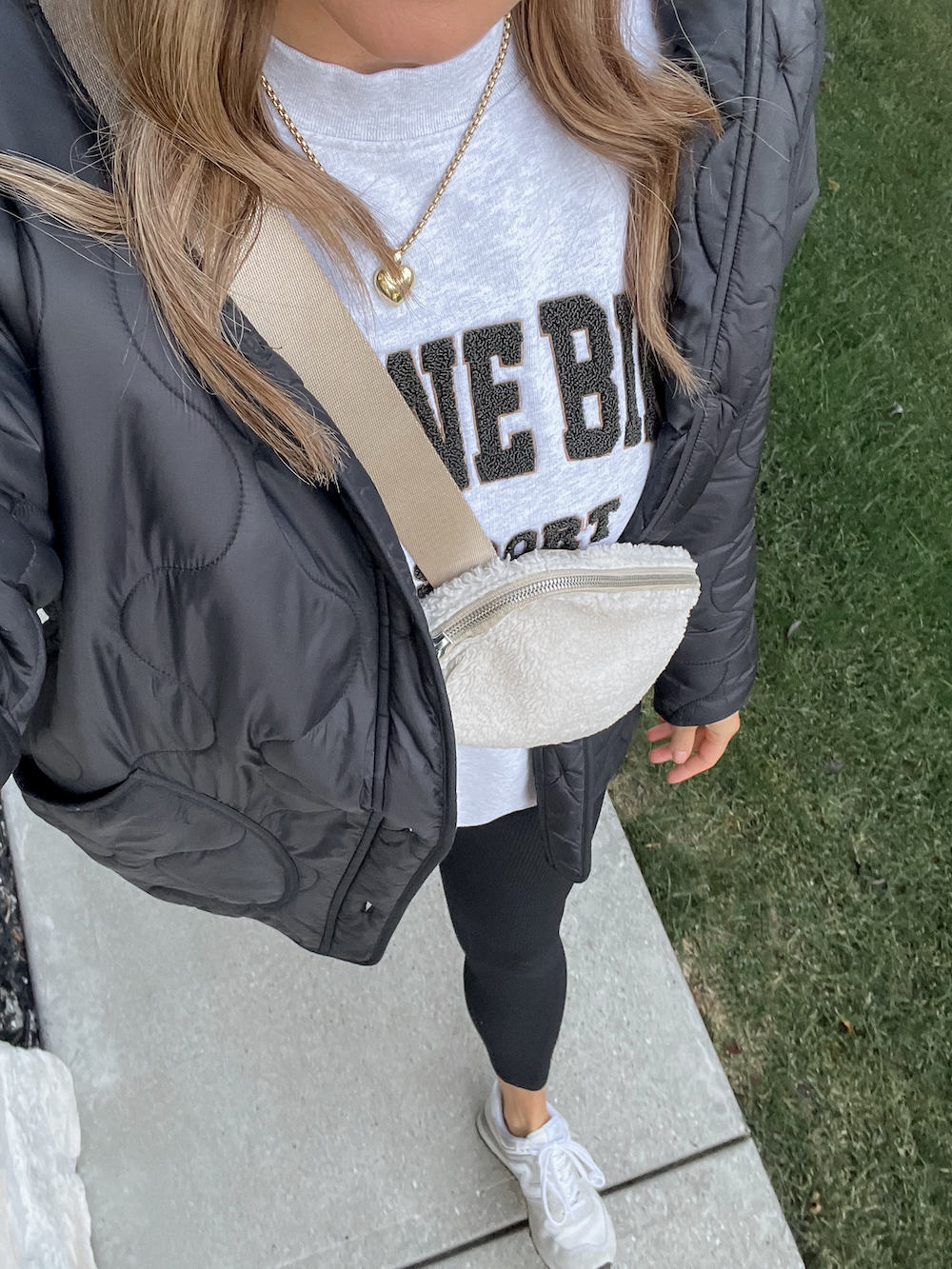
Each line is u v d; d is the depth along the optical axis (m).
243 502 0.72
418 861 1.01
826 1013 2.00
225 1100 1.74
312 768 0.88
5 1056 1.49
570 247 0.83
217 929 1.84
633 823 2.12
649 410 0.97
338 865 1.03
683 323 0.93
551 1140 1.66
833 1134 1.90
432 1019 1.82
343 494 0.74
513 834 1.22
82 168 0.63
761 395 1.04
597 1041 1.86
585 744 1.12
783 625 2.37
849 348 2.70
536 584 0.90
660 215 0.86
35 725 0.83
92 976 1.79
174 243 0.63
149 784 0.89
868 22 3.20
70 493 0.67
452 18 0.57
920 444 2.61
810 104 0.91
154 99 0.62
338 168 0.73
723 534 1.18
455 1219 1.69
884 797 2.21
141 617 0.75
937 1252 1.82
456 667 0.94
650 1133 1.80
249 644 0.77
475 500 0.88
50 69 0.64
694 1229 1.74
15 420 0.63
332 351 0.75
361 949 1.17
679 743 1.51
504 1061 1.50
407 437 0.80
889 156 2.99
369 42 0.58
